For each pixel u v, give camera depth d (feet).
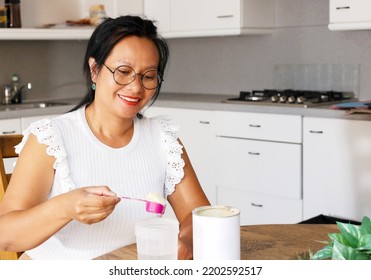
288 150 12.32
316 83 14.14
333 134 11.65
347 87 13.64
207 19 14.47
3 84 15.24
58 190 5.30
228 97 14.94
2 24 14.24
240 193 13.25
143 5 15.85
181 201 5.90
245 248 5.06
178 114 14.15
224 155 13.41
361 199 11.46
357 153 11.40
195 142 13.89
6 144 6.51
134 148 5.70
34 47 15.78
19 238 4.65
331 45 13.83
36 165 5.22
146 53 5.19
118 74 5.16
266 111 12.56
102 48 5.20
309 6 14.08
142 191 5.61
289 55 14.55
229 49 15.61
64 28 15.14
